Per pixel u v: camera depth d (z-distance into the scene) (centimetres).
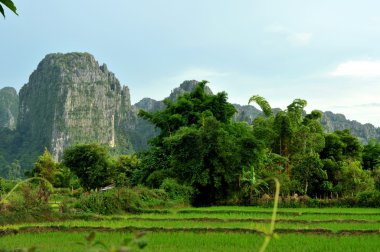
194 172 3275
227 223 1798
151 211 2472
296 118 4372
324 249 1157
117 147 19212
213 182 3297
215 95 4403
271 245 1221
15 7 325
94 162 5628
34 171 6450
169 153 3853
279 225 1711
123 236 1402
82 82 18912
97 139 18225
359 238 1355
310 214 2306
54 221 1942
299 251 1123
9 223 1788
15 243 1282
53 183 6462
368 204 2986
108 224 1748
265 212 2406
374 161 6047
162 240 1317
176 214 2339
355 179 4059
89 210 2292
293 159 4219
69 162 5644
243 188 3272
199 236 1402
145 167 3881
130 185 4097
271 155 3859
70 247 1195
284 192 3509
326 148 5300
